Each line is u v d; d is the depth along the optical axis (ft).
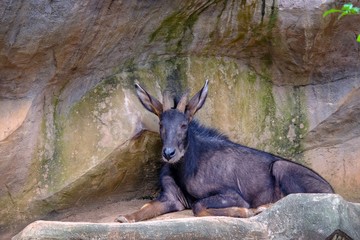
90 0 70.13
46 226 61.11
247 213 76.23
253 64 86.48
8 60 69.67
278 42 82.94
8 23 67.05
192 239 63.16
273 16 80.28
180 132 77.00
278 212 66.44
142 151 80.12
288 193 80.64
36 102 74.08
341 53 84.12
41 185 75.56
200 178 80.33
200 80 83.82
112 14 72.59
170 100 81.61
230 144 82.84
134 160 80.12
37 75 72.79
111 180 79.61
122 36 75.72
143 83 80.43
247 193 81.51
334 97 86.53
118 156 77.61
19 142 73.31
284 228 65.57
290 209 66.28
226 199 79.25
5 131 71.92
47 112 75.56
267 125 87.20
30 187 75.31
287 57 84.43
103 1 70.90
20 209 75.10
